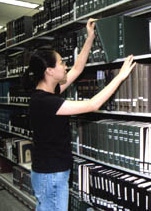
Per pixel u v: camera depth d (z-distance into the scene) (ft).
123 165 6.08
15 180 11.29
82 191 7.24
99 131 6.65
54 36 8.82
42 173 5.19
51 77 5.27
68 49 7.45
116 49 5.98
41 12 8.67
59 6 7.71
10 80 12.31
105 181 6.43
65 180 5.34
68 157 5.33
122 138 6.04
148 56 5.39
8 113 11.89
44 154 5.18
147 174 5.51
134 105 5.73
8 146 11.80
